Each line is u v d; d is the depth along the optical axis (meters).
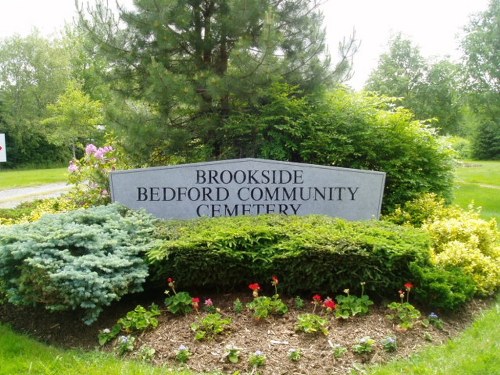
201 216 5.48
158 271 4.04
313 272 3.96
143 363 3.11
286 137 6.46
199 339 3.31
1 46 34.53
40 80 34.91
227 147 6.91
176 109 6.88
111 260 3.75
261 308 3.59
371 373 2.92
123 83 6.81
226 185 5.74
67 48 35.34
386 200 6.35
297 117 6.55
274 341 3.28
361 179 5.80
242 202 5.77
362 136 6.46
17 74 34.69
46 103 34.81
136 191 5.80
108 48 6.32
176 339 3.36
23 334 3.66
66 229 4.01
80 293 3.43
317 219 4.84
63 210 6.42
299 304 3.81
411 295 4.03
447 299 3.77
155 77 5.80
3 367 3.03
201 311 3.77
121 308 3.99
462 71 13.41
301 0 6.77
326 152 6.38
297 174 5.75
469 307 4.11
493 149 34.56
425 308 3.91
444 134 18.05
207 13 6.71
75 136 24.77
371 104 7.02
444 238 5.03
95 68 6.85
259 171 5.73
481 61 12.86
